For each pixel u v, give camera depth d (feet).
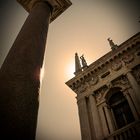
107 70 71.56
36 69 20.95
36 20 28.30
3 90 16.42
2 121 13.96
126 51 71.82
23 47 22.08
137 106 52.24
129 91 58.49
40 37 25.59
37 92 19.07
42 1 35.50
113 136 50.14
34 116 16.76
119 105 59.72
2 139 12.99
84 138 54.80
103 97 63.82
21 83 17.93
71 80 76.64
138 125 47.47
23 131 14.51
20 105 15.97
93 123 58.08
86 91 70.18
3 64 20.22
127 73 63.67
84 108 63.82
